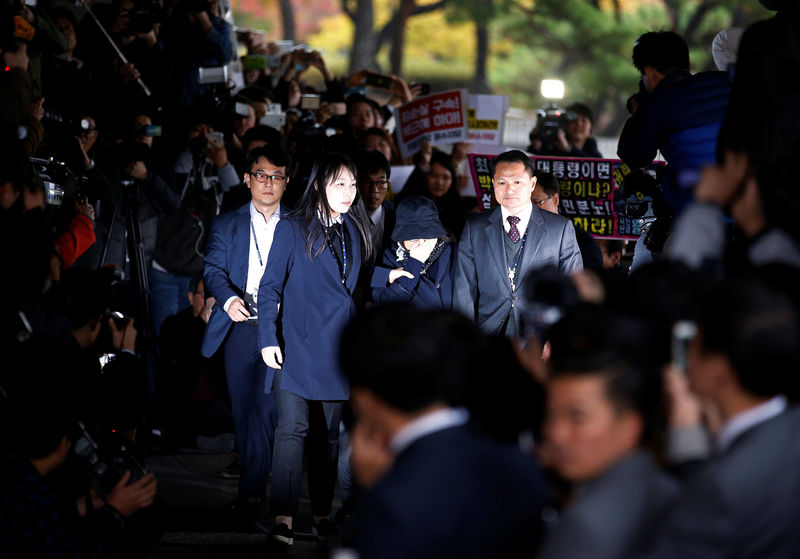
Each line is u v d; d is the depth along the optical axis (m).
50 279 8.94
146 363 14.92
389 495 4.87
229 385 12.45
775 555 4.86
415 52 70.94
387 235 13.52
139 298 14.99
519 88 68.56
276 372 11.70
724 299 5.10
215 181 16.52
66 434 7.91
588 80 66.50
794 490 4.87
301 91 24.67
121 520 7.77
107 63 16.78
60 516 7.20
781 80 7.34
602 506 4.91
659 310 5.58
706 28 66.88
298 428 11.49
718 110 10.38
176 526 12.00
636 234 15.34
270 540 11.09
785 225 7.01
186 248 15.92
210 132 16.50
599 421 5.01
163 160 16.34
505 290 12.39
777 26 7.46
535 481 5.11
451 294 12.70
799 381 5.01
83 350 10.18
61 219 11.12
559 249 12.49
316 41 73.12
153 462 15.06
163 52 18.91
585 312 5.19
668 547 4.89
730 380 5.08
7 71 9.08
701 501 4.87
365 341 5.09
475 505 4.87
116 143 15.02
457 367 5.09
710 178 7.08
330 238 11.66
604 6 69.19
